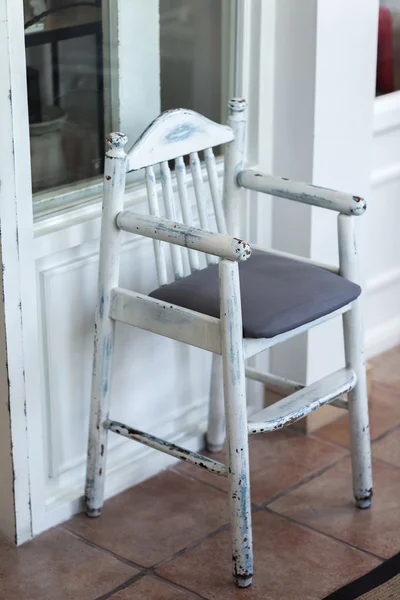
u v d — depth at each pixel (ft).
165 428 8.91
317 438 9.41
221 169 8.64
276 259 7.84
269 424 7.09
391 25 9.86
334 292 7.29
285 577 7.48
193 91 8.48
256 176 7.92
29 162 6.91
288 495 8.53
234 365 6.75
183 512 8.28
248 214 8.86
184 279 7.53
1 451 7.62
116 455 8.54
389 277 10.89
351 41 8.51
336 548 7.83
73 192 7.65
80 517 8.18
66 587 7.36
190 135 7.50
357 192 9.22
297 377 9.41
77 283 7.71
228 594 7.30
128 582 7.43
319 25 8.15
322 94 8.43
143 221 6.93
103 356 7.54
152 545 7.86
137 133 8.21
